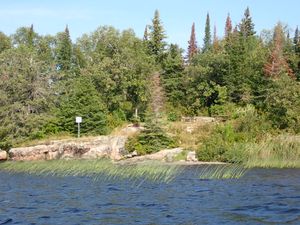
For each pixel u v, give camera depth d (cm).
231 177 2652
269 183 2361
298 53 5262
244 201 1786
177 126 4378
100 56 5506
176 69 5797
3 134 4425
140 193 2055
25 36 8750
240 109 4456
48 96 4825
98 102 4516
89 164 3294
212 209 1628
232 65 4962
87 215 1561
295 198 1841
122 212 1605
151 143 3978
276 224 1362
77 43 8325
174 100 5431
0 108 4450
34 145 4181
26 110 4531
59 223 1438
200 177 2652
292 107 3959
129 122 4866
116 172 2867
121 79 4962
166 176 2672
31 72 4784
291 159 3356
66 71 6700
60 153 4084
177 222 1419
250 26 7938
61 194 2075
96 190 2178
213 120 4525
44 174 2947
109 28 6888
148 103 4950
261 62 4912
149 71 5131
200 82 5147
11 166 3419
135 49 5691
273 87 4322
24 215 1579
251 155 3450
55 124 4544
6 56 5022
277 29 6944
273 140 3562
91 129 4416
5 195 2075
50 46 8431
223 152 3578
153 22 6506
